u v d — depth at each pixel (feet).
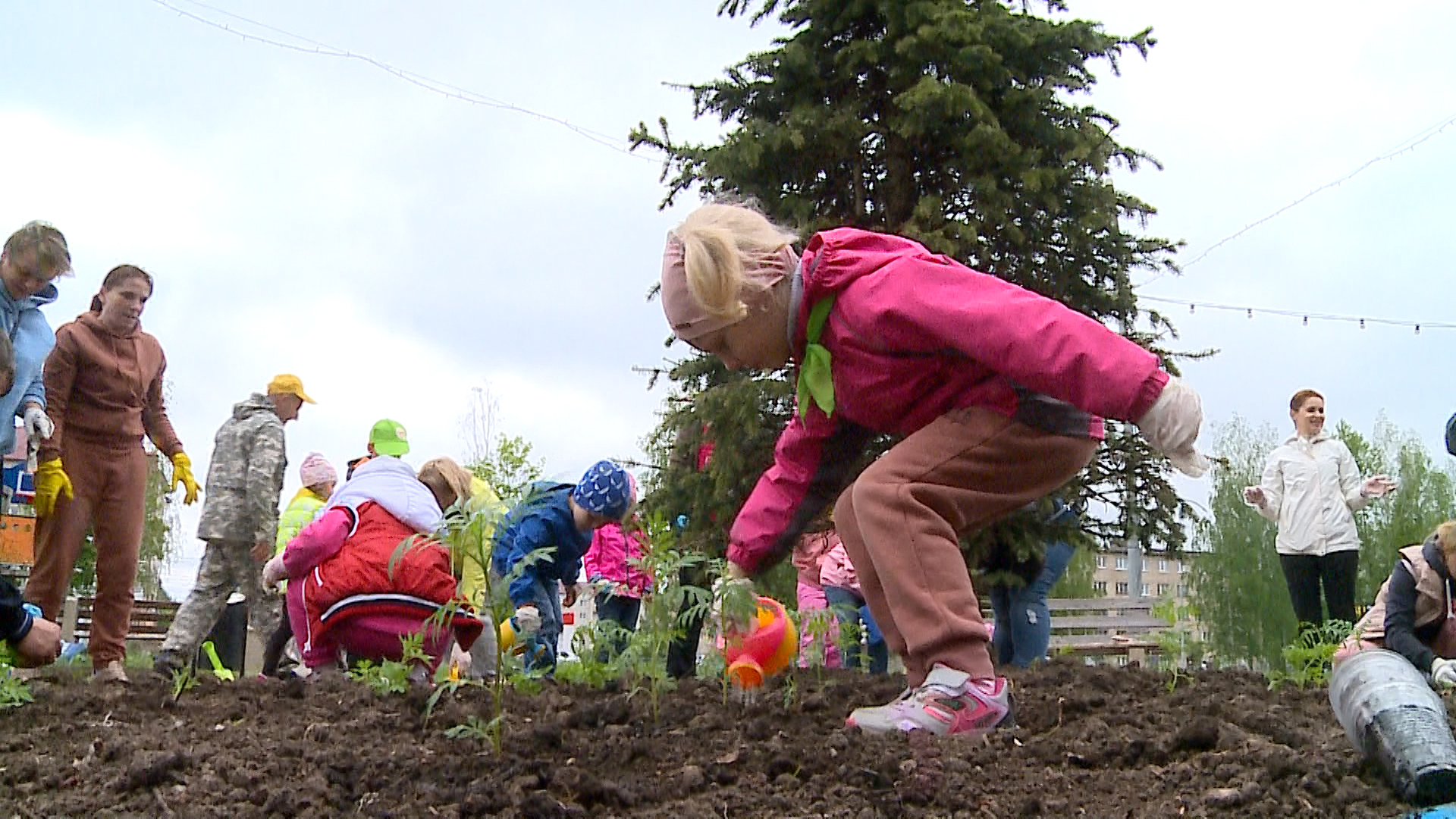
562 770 8.94
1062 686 14.88
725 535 33.37
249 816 8.30
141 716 12.03
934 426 10.77
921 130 30.91
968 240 30.37
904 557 10.52
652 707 11.65
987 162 31.19
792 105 33.01
